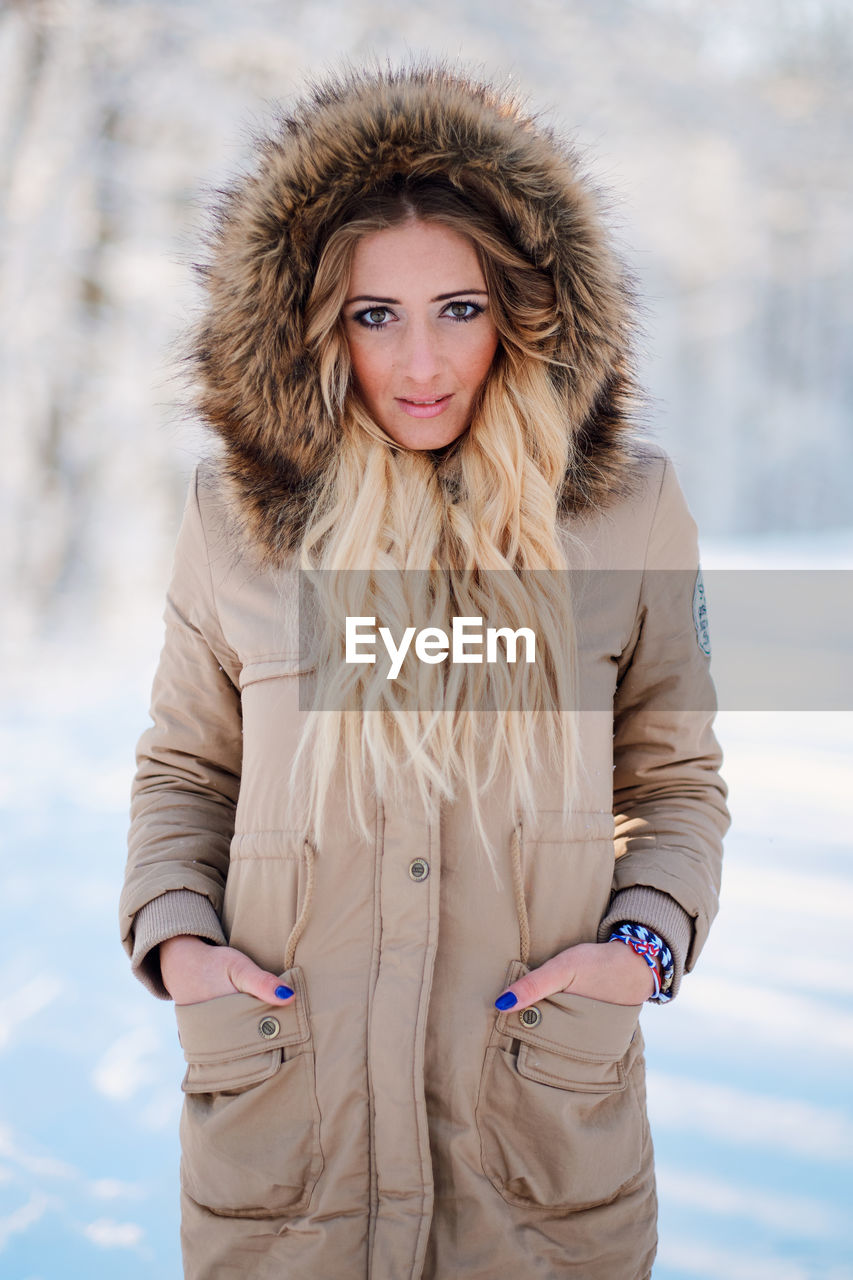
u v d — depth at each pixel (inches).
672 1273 67.6
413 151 54.3
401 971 52.2
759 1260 68.7
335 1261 51.0
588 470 59.2
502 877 53.7
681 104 371.6
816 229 492.4
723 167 423.8
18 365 322.3
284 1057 52.8
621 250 60.6
